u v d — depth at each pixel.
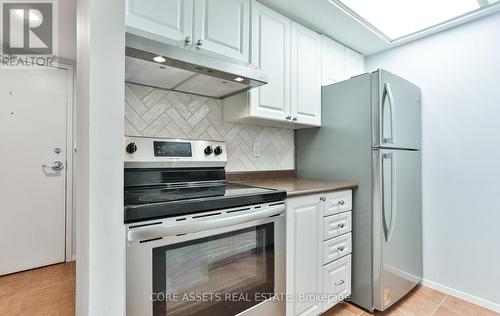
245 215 1.15
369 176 1.76
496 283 1.78
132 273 0.86
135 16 1.15
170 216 0.95
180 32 1.29
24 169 2.34
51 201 2.47
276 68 1.74
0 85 2.24
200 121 1.78
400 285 1.85
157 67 1.26
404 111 1.92
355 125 1.85
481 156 1.85
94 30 0.74
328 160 2.04
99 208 0.74
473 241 1.88
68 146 2.56
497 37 1.79
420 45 2.18
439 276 2.04
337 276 1.70
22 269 2.32
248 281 1.21
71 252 2.57
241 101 1.70
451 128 1.99
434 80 2.09
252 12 1.61
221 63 1.29
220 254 1.11
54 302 1.83
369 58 2.51
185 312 1.00
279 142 2.23
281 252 1.34
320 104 2.07
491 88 1.81
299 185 1.71
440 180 2.04
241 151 2.00
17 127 2.31
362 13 1.83
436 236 2.06
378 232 1.70
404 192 1.91
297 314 1.45
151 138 1.39
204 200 1.04
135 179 1.32
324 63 2.09
